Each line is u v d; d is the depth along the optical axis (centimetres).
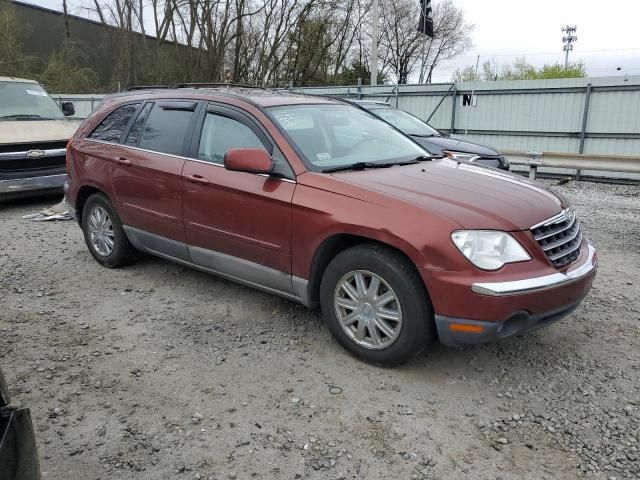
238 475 283
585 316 468
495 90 1418
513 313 333
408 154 475
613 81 1245
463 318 336
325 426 321
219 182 440
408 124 1079
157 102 527
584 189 1145
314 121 459
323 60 3631
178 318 461
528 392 356
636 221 829
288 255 407
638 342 423
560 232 371
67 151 603
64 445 304
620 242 705
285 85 3084
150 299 501
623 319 463
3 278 554
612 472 286
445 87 1496
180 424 323
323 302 397
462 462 294
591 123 1295
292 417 329
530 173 1102
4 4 3020
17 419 187
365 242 380
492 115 1438
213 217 450
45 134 896
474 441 310
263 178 419
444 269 336
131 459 294
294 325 446
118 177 531
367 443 307
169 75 3061
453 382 366
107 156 544
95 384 363
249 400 346
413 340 356
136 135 530
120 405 340
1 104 960
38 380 367
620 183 1207
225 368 383
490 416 332
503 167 991
